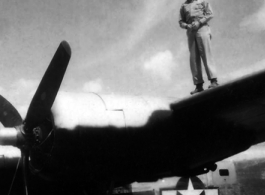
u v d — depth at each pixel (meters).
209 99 3.92
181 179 4.73
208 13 4.38
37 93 3.97
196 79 4.38
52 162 3.89
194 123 4.24
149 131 4.04
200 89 4.34
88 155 3.87
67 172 3.97
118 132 3.92
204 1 4.43
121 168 4.08
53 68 3.88
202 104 4.01
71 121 3.81
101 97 4.08
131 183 4.47
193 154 4.38
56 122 3.82
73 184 4.54
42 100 3.92
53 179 4.10
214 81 4.21
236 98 3.91
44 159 4.02
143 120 4.02
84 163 3.91
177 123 4.16
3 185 5.14
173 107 4.14
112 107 4.00
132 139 3.97
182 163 4.45
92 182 4.27
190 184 4.76
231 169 5.58
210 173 5.34
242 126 4.54
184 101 4.03
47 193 5.01
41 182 4.93
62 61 3.83
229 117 4.29
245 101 3.96
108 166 4.01
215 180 5.36
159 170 4.34
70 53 3.80
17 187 5.13
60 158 3.84
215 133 4.38
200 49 4.29
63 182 4.27
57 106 3.91
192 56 4.42
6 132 4.11
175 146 4.20
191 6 4.46
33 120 4.06
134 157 4.05
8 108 4.90
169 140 4.14
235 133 4.52
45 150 4.06
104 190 4.33
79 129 3.81
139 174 4.25
